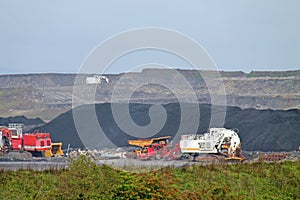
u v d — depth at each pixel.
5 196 41.84
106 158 66.81
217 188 46.06
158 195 39.53
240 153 82.31
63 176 40.09
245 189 49.22
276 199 47.56
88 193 38.66
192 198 41.75
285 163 60.38
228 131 82.12
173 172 51.28
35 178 46.97
